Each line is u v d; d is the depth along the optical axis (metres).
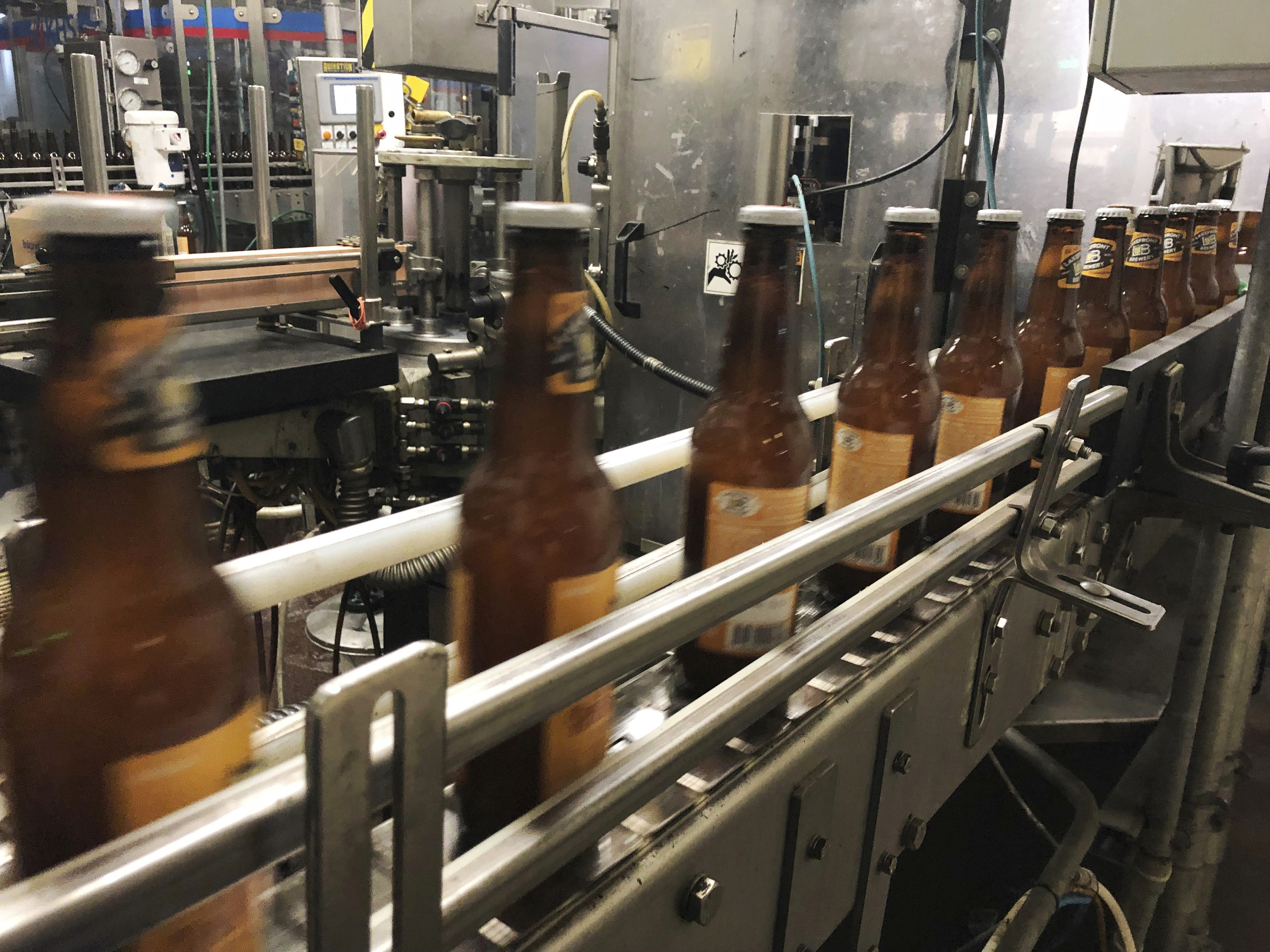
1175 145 1.71
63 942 0.22
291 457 1.92
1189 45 0.90
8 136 4.05
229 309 1.81
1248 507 1.03
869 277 1.76
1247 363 1.06
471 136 2.50
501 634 0.42
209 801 0.26
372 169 1.92
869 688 0.60
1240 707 1.29
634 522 2.55
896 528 0.57
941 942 1.35
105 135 3.36
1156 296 1.27
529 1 2.77
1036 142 1.89
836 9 1.95
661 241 2.37
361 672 0.25
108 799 0.32
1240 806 1.99
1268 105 1.94
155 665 0.32
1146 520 1.50
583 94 2.20
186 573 0.33
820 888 0.59
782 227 0.51
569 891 0.41
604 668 0.35
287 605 2.49
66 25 4.42
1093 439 1.02
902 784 0.68
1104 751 1.44
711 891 0.45
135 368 0.30
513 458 0.41
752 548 0.53
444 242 2.34
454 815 0.44
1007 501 0.82
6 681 0.33
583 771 0.41
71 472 0.31
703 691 0.56
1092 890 1.12
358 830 0.26
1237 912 1.71
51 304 0.29
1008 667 0.87
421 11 2.50
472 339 2.22
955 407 0.83
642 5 2.26
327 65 3.30
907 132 1.93
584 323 0.40
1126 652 1.41
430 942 0.30
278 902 0.41
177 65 4.30
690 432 0.60
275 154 4.08
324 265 1.94
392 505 2.12
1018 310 1.96
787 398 0.54
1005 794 1.39
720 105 2.18
